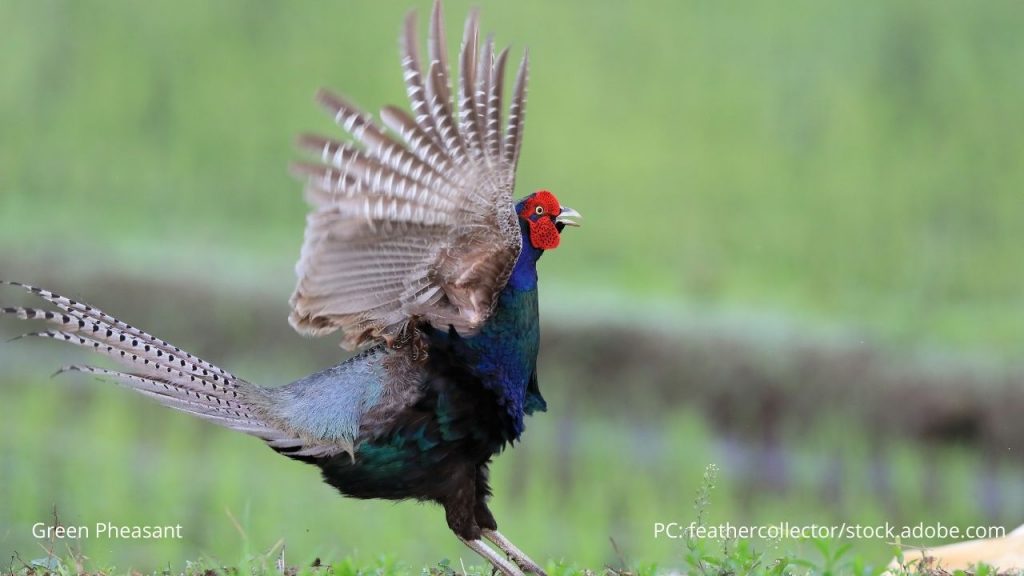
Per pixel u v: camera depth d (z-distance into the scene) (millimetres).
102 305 33906
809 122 43469
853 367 26922
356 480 12734
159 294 33719
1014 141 40719
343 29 51031
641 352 28469
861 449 25266
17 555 14273
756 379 27312
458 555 18438
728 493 22875
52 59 51469
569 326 29203
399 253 11711
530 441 26078
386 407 12453
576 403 28016
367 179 11234
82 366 12086
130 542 17984
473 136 11391
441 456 12641
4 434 24797
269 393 12656
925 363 26672
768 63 46094
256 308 32844
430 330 12305
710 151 42406
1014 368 26062
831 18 46938
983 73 43281
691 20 48469
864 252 36812
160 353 12305
